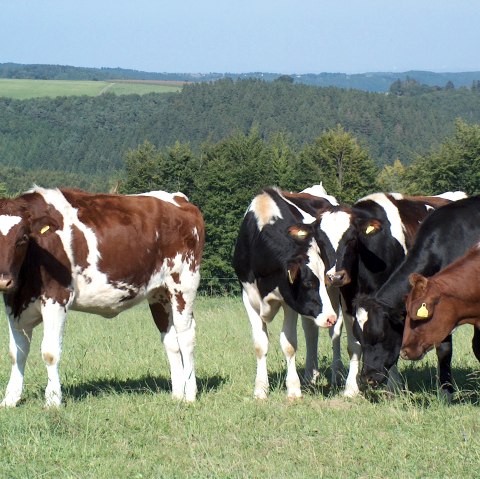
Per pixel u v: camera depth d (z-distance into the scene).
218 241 48.53
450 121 176.12
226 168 55.44
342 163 60.88
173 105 183.12
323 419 9.11
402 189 71.25
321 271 10.12
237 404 10.02
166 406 9.84
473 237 9.70
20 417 8.93
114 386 11.19
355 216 10.20
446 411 9.16
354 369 10.79
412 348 8.52
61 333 9.81
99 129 183.00
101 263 10.02
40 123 184.62
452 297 8.44
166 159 61.84
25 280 9.60
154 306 11.09
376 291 9.96
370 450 7.91
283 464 7.54
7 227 9.14
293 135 160.50
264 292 10.65
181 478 7.18
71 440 8.22
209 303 26.72
